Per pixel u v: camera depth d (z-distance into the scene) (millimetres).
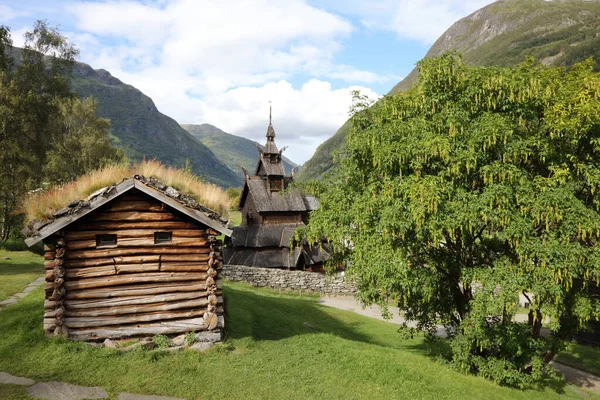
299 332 17062
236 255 38562
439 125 13664
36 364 10109
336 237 15414
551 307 13070
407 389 11758
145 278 12086
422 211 11977
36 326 11828
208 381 10562
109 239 12117
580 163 13305
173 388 9977
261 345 13898
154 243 12305
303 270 38094
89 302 11547
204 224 12734
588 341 24469
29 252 32375
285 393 10516
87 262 11602
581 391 16484
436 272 15164
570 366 20344
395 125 14602
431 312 16688
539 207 12031
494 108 14008
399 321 26797
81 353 10797
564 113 13031
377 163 14773
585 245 13562
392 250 13328
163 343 11922
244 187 41906
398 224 12633
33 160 37125
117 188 11625
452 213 12523
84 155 50125
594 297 15461
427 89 15086
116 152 56344
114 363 10688
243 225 42969
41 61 36500
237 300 20828
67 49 38125
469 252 15758
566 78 15359
